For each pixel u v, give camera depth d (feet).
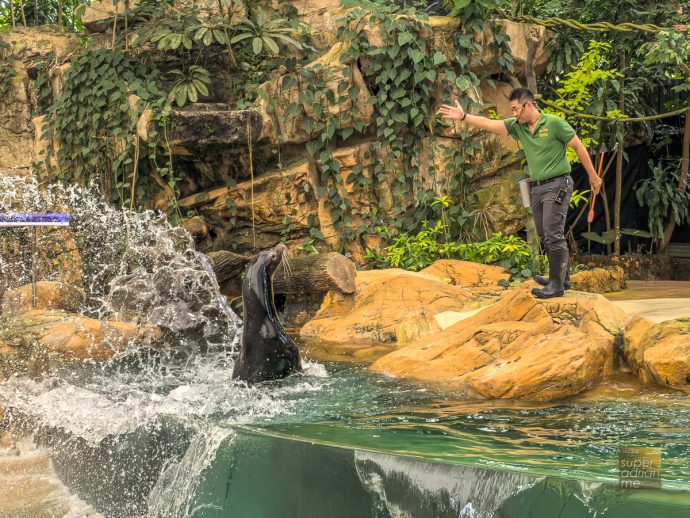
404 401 16.52
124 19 38.99
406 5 38.99
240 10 37.70
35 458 17.53
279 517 12.92
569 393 17.12
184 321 27.40
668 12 39.24
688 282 36.29
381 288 27.53
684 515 8.87
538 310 20.10
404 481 11.20
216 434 14.03
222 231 37.06
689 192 44.21
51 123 38.40
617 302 24.95
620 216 45.37
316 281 28.48
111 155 37.14
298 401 16.53
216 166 36.47
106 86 36.63
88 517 15.62
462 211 35.35
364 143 36.09
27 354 21.65
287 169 35.78
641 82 40.37
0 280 32.60
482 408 15.80
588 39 40.68
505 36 36.04
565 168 19.99
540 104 40.47
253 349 18.88
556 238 19.99
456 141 35.91
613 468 10.78
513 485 10.17
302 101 35.01
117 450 15.84
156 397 17.43
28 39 41.68
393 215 35.78
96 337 23.43
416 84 35.35
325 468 12.23
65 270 33.60
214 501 13.84
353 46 34.99
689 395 16.71
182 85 35.22
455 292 26.96
